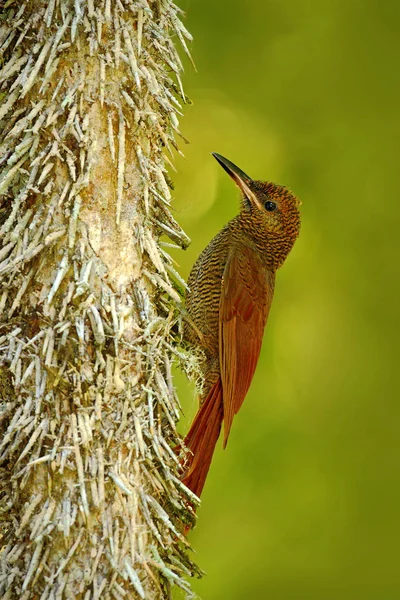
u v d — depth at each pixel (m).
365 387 14.66
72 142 6.26
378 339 14.70
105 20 6.25
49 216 6.22
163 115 6.88
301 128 14.67
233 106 14.45
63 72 6.25
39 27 6.28
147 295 6.56
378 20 14.91
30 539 6.08
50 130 6.24
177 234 6.84
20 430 6.14
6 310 6.34
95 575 6.11
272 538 13.71
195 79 14.42
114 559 6.10
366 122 14.71
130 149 6.49
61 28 6.20
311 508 14.03
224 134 14.30
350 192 14.65
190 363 7.75
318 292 14.67
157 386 6.55
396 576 14.08
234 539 13.57
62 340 6.12
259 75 14.63
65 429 6.12
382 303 14.63
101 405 6.18
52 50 6.19
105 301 6.29
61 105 6.21
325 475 14.17
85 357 6.18
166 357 6.74
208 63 14.51
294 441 14.08
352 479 14.41
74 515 6.07
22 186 6.36
